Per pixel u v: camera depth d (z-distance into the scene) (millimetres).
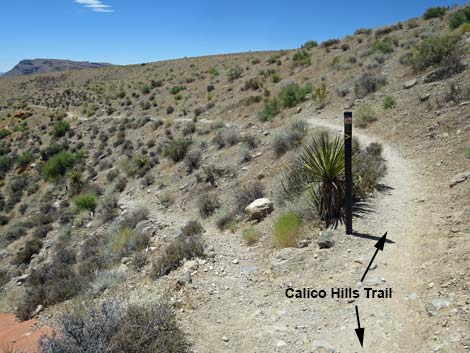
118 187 23766
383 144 13156
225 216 12500
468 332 4449
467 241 6406
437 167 10180
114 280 9352
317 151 9039
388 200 9008
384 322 5184
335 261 7090
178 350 5242
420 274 6012
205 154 21047
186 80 55281
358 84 20703
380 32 35062
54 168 34656
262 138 19344
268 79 37031
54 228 22484
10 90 106688
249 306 6387
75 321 5547
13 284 15656
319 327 5430
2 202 33375
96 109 57750
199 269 8250
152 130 34969
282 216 9273
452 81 14922
